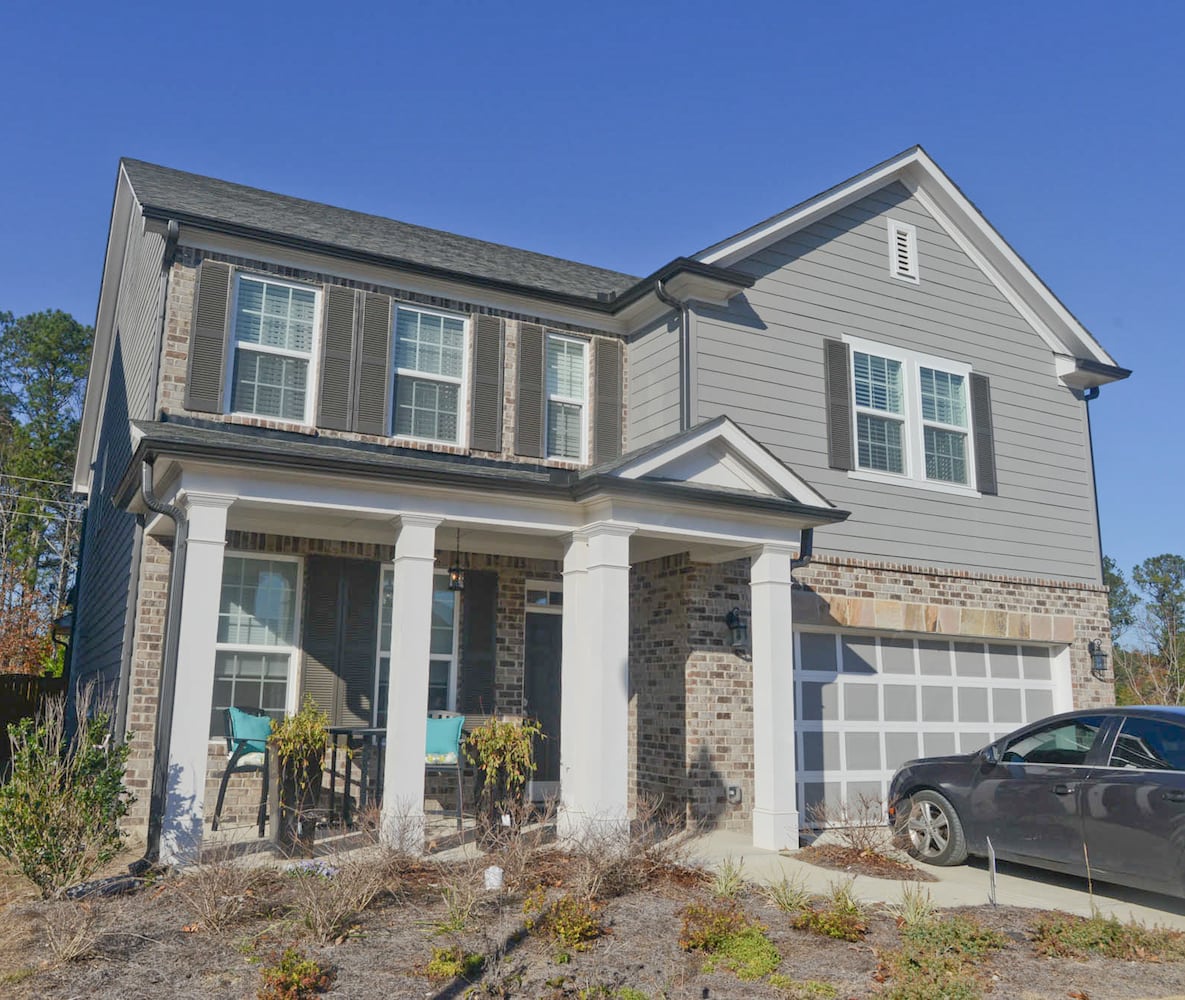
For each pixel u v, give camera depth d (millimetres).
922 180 14141
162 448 7840
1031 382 14688
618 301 12477
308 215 12773
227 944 5812
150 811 7883
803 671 11883
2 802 6914
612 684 9195
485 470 9578
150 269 12047
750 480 10453
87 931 5762
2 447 37469
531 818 10578
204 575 8008
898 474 13055
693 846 8922
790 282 12688
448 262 12258
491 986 5172
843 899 6859
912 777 9453
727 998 5195
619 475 9375
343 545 11078
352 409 11047
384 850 7512
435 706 11484
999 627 13320
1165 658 36750
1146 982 5633
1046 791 8125
